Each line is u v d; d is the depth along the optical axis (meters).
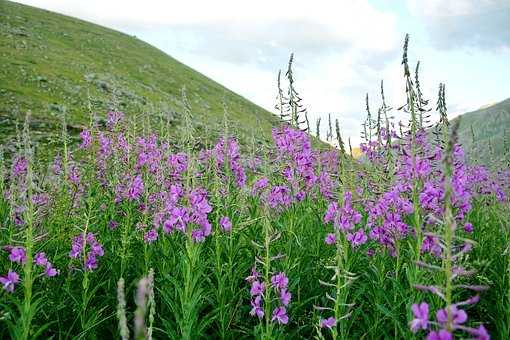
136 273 6.30
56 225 6.89
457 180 5.25
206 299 5.49
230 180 7.46
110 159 8.41
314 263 6.40
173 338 4.82
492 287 6.03
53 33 66.12
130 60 69.44
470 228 5.38
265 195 5.87
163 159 7.71
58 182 8.46
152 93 54.16
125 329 2.77
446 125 5.92
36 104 31.45
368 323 5.26
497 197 9.58
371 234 5.81
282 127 7.54
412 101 5.53
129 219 6.93
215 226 5.89
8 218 6.99
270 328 4.60
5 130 23.11
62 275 5.89
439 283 4.73
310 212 7.38
